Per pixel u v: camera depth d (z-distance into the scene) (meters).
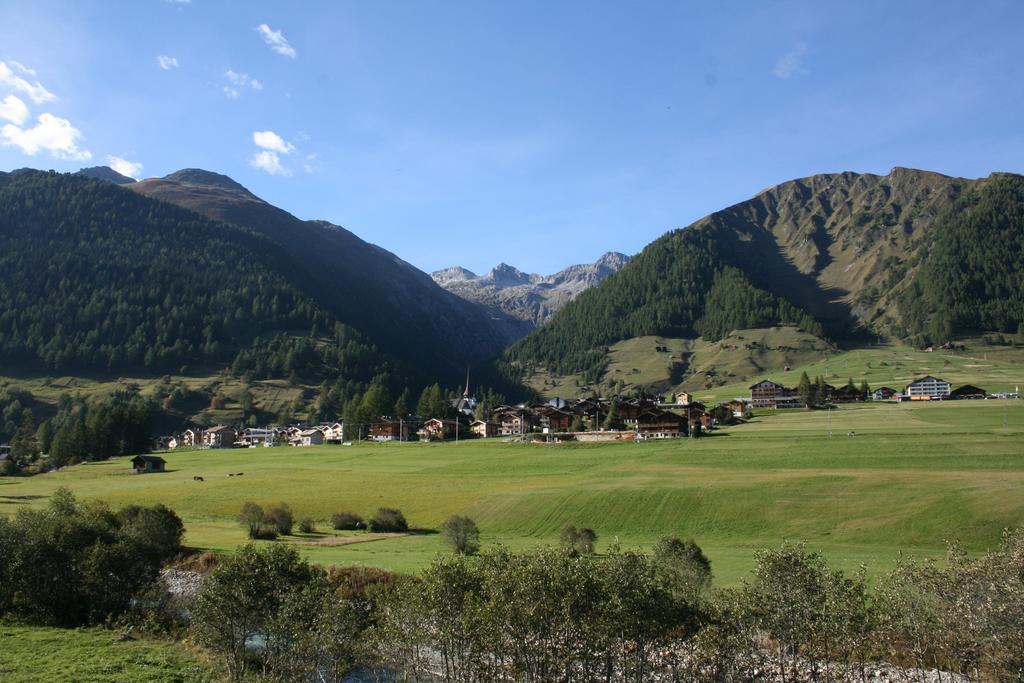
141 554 62.06
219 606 46.53
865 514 80.38
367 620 49.53
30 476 171.00
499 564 42.59
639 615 39.34
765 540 77.06
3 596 57.16
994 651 36.78
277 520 90.69
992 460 107.12
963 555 40.88
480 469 139.88
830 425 172.38
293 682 43.16
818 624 38.16
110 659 46.19
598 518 90.12
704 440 158.62
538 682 38.91
